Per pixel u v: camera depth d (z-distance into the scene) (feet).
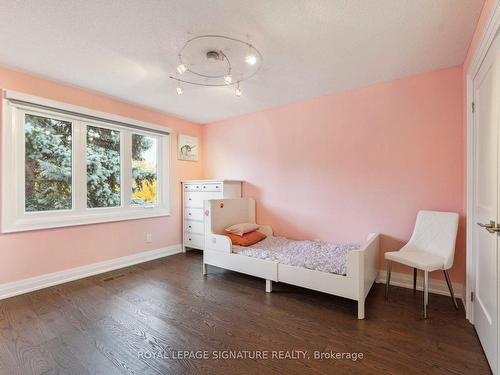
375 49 6.89
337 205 10.18
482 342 5.43
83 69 8.07
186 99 10.75
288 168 11.48
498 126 4.55
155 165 12.76
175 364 5.03
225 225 10.84
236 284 9.11
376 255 8.73
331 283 7.13
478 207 5.98
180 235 13.55
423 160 8.45
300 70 8.13
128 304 7.54
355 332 6.07
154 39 6.48
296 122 11.21
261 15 5.57
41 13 5.48
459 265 7.85
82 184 9.91
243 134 12.99
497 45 4.55
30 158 8.67
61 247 9.20
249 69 8.06
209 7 5.32
